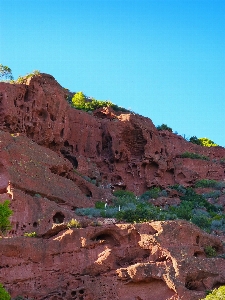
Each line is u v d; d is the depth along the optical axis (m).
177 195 59.44
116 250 37.53
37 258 36.81
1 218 35.12
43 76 57.31
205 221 47.41
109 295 35.44
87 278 36.19
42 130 54.53
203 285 35.66
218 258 37.12
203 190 62.78
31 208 42.12
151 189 60.12
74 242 37.66
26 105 54.03
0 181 44.12
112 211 44.66
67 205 46.72
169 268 35.47
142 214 42.94
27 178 45.41
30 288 35.84
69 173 51.59
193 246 37.50
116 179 60.62
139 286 35.53
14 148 46.53
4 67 77.88
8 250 36.25
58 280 36.38
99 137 62.69
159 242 36.81
